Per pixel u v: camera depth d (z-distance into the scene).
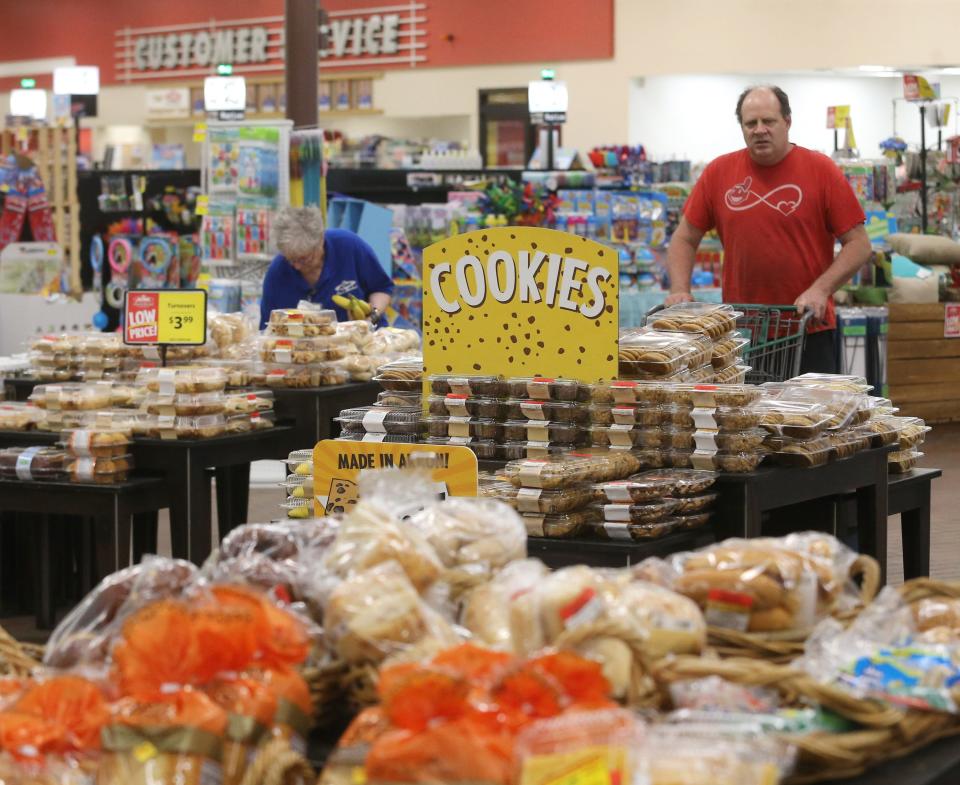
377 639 1.88
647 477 3.21
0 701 1.78
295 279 6.64
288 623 1.81
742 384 3.58
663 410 3.35
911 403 10.96
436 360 3.61
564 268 3.46
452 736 1.44
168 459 4.50
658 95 17.62
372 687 1.88
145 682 1.66
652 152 17.64
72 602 5.41
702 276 11.48
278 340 5.38
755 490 3.28
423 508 2.33
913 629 2.14
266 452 4.95
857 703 1.77
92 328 10.34
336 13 19.66
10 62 23.12
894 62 16.14
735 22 16.83
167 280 10.59
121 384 5.05
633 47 17.48
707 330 3.72
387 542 2.03
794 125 17.36
